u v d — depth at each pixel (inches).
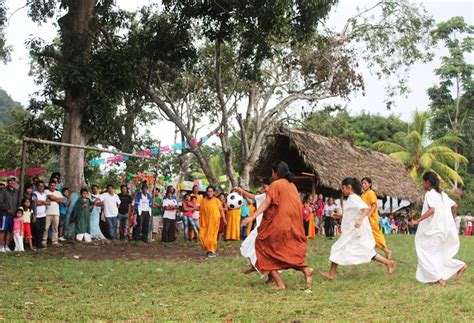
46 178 1280.8
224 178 1191.6
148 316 221.1
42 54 661.9
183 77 1051.9
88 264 410.6
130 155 667.4
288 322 207.8
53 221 564.4
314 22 682.8
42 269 379.6
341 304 243.8
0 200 504.4
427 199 315.6
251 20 675.4
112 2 725.3
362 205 328.5
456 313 224.8
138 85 772.0
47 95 663.8
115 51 660.7
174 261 460.4
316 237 804.0
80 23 663.1
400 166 1142.3
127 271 373.4
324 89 942.4
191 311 228.8
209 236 502.6
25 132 722.2
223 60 911.7
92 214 637.9
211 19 712.4
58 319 215.6
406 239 786.2
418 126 1503.4
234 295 273.6
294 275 359.3
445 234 311.1
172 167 1267.2
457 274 320.2
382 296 266.7
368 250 333.1
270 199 294.4
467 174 1756.9
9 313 227.1
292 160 952.3
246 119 902.4
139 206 655.8
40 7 663.1
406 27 913.5
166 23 750.5
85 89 637.3
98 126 653.3
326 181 849.5
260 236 298.4
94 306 242.4
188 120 1108.5
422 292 276.5
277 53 818.2
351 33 923.4
